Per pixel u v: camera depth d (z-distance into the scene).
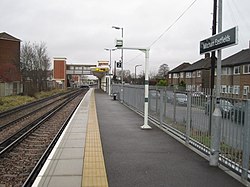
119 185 6.14
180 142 10.60
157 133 12.57
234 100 7.01
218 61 7.95
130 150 9.32
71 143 10.27
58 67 91.69
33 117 21.38
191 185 6.18
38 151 10.91
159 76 105.88
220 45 7.43
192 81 67.75
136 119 17.58
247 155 6.27
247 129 6.30
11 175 7.89
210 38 8.15
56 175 6.75
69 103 35.38
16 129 15.90
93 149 9.34
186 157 8.46
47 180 6.41
